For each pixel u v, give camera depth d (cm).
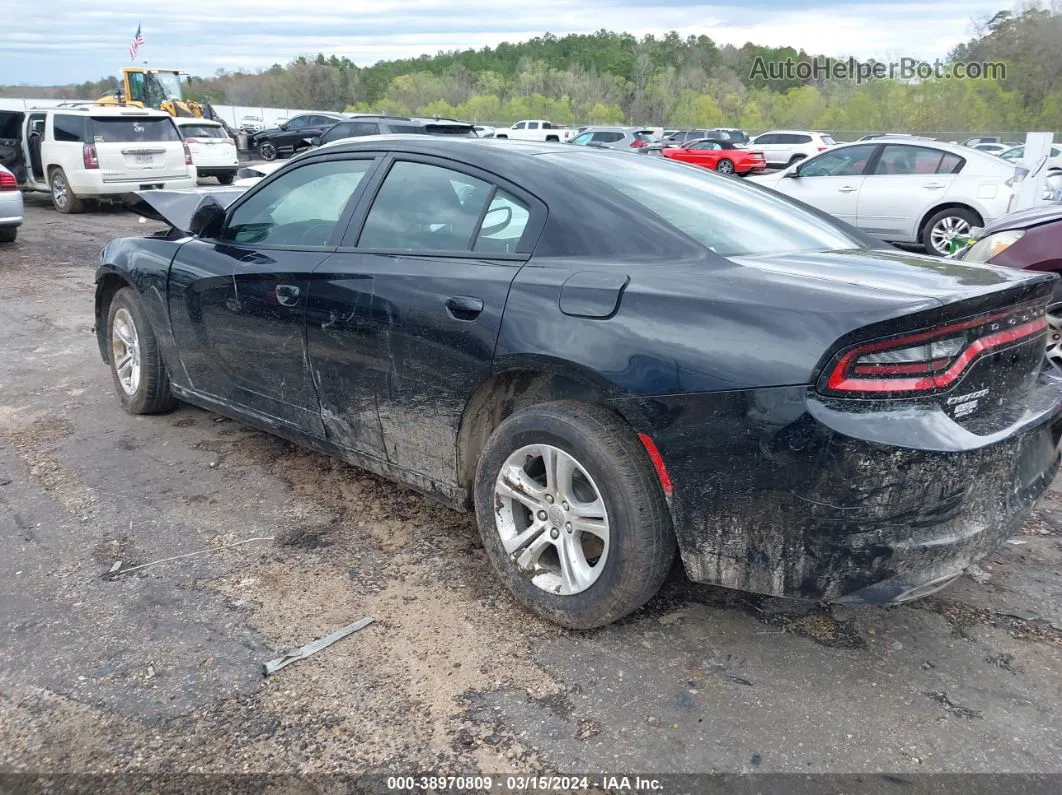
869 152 1131
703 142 2786
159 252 424
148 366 449
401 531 345
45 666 255
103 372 563
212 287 383
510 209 292
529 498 277
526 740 226
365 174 341
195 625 277
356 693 245
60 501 369
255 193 390
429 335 291
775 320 223
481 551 329
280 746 224
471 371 280
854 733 229
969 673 256
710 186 336
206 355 401
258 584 303
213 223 402
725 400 226
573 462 260
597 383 248
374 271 313
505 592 299
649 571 251
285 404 364
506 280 275
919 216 1081
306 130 2547
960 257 613
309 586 302
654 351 238
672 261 259
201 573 310
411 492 381
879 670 257
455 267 293
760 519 228
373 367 314
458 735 228
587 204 278
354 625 278
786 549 227
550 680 251
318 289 330
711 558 241
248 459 417
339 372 329
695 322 234
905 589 223
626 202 280
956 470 219
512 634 274
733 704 240
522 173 295
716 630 276
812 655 264
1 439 441
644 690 246
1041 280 253
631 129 3366
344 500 373
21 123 1540
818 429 213
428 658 261
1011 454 238
